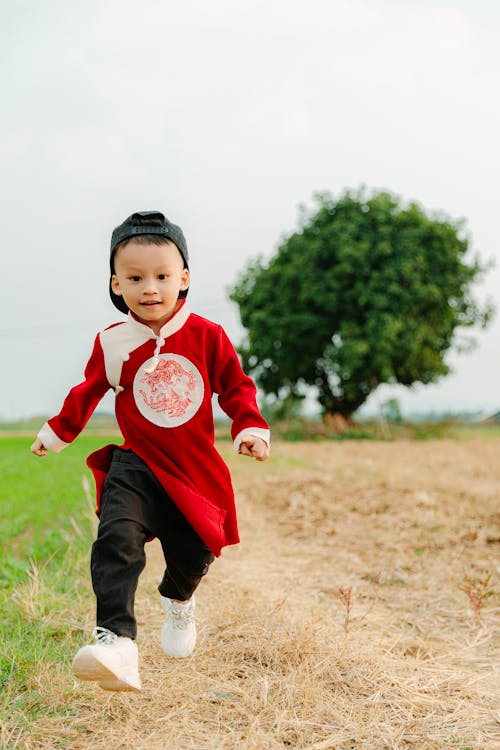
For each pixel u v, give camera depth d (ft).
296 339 114.42
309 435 112.47
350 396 119.14
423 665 12.23
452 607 16.08
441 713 10.48
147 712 10.07
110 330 10.32
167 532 9.87
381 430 115.65
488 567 19.58
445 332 116.37
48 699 10.23
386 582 18.21
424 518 26.61
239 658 11.91
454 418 115.65
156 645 12.55
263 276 120.06
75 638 12.89
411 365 112.47
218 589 16.06
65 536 20.90
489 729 9.98
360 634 13.48
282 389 123.24
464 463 53.72
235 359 10.58
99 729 9.54
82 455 72.08
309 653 11.83
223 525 10.26
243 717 10.00
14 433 184.75
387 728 9.85
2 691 10.47
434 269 114.93
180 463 10.03
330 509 29.55
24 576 16.94
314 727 9.80
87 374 10.54
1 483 42.16
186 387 10.18
